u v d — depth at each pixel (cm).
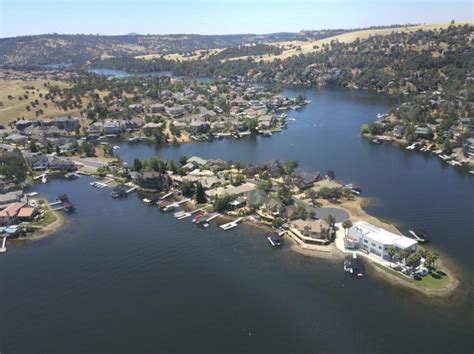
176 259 12244
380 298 10238
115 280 11331
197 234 13662
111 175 19362
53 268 12025
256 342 9031
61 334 9456
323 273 11288
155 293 10725
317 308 9988
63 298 10681
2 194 16788
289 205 14775
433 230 13238
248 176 18225
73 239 13638
